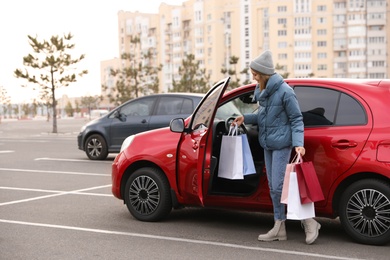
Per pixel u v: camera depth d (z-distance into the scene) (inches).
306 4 4439.0
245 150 241.8
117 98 2053.4
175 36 4950.8
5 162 587.8
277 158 229.1
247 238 244.5
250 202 248.2
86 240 242.5
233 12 4603.8
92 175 473.4
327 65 4510.3
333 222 274.8
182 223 275.9
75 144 908.0
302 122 225.0
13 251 224.1
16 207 323.9
